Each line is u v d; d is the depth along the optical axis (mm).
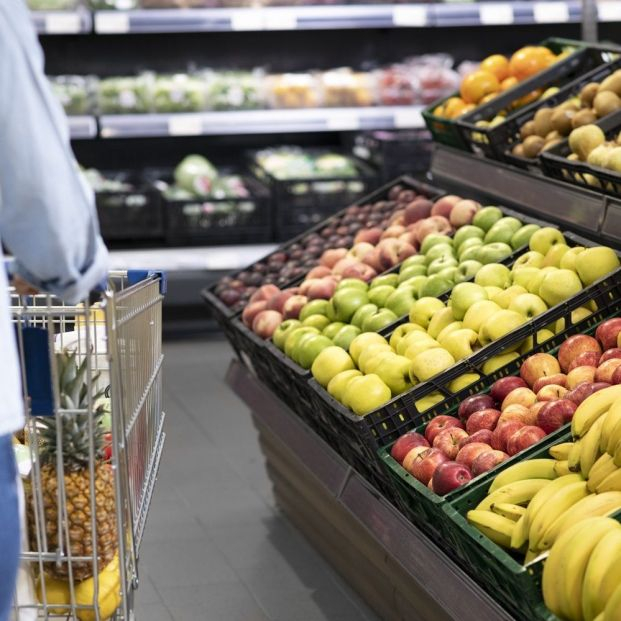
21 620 2031
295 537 3764
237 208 6305
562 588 1829
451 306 2959
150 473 2439
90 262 1834
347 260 3717
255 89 6438
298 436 3418
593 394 2201
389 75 6508
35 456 2012
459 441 2453
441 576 2373
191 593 3365
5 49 1728
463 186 4000
